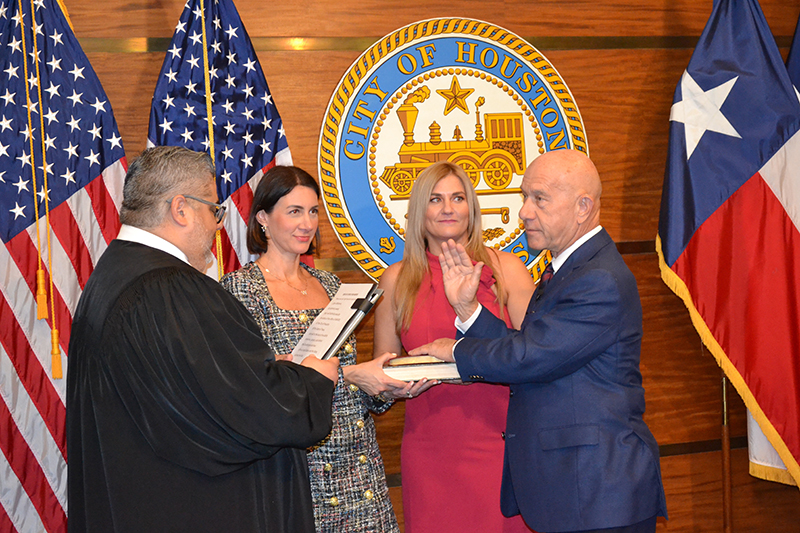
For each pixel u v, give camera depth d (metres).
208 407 1.59
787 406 3.00
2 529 2.63
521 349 2.04
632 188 3.40
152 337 1.61
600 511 1.95
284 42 3.08
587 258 2.14
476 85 3.22
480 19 3.24
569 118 3.30
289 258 2.44
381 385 2.26
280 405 1.62
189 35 2.86
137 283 1.66
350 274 3.17
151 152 1.79
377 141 3.15
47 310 2.59
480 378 2.16
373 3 3.15
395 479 3.23
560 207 2.14
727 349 3.03
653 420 3.45
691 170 3.08
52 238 2.67
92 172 2.73
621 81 3.38
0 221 2.63
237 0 3.03
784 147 3.04
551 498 2.02
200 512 1.61
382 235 3.16
